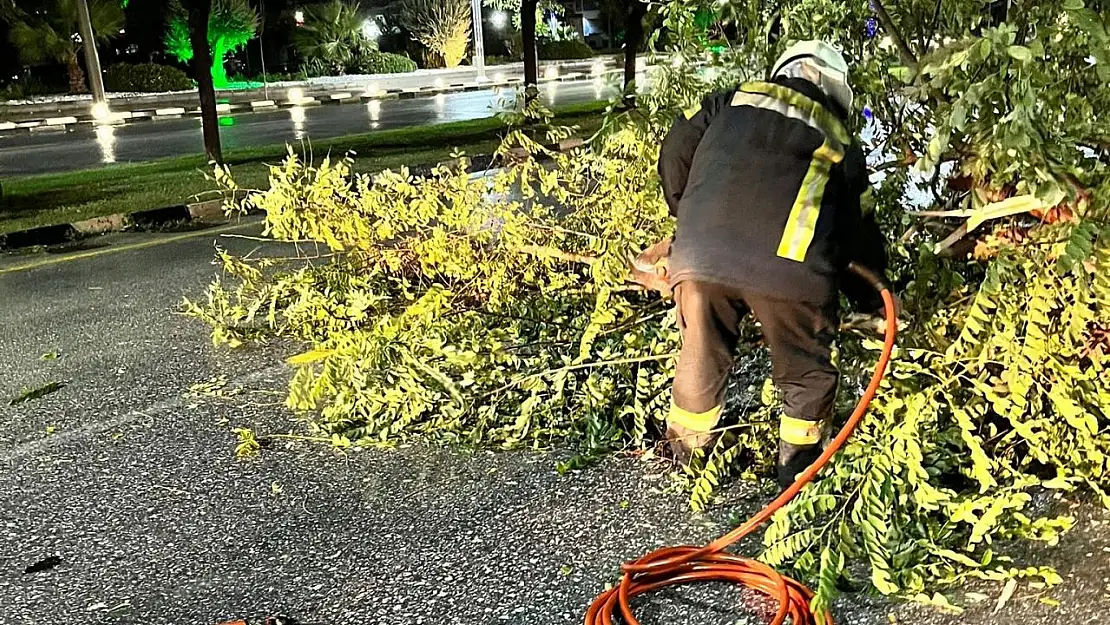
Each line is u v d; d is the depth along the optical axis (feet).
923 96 11.42
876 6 12.88
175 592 9.82
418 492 11.68
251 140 53.62
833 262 9.80
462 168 15.21
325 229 15.65
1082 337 10.20
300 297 18.65
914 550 9.65
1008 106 10.17
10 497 11.93
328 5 132.26
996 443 11.25
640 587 9.43
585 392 12.85
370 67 132.16
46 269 24.64
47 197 35.06
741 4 14.17
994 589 9.25
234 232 28.78
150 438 13.55
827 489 9.96
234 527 11.02
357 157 41.88
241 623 9.16
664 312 13.16
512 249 14.51
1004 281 10.27
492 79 104.12
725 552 10.09
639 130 14.53
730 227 9.75
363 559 10.28
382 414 13.74
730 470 11.70
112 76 105.81
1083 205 9.74
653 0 16.07
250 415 14.23
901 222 12.61
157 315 19.74
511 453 12.63
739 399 13.15
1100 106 11.12
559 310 14.98
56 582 10.07
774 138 9.82
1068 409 9.76
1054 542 9.66
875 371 10.20
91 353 17.42
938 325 11.10
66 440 13.57
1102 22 10.06
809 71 10.39
